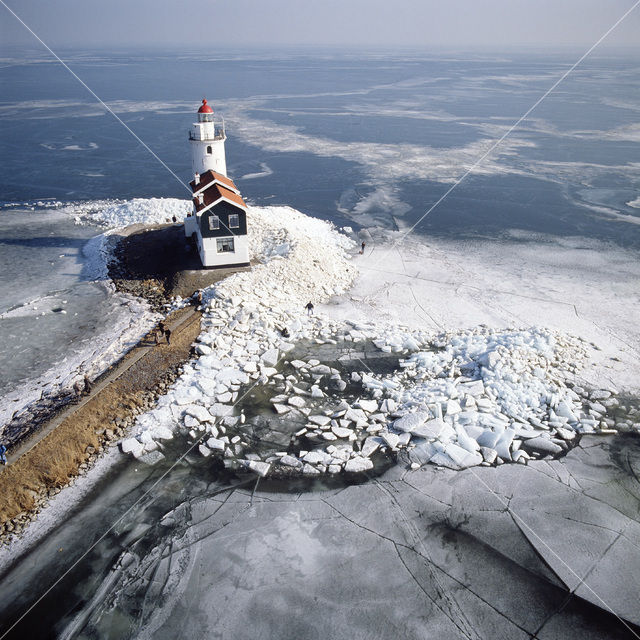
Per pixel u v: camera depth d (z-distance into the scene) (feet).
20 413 84.64
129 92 593.42
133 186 236.02
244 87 652.48
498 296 132.46
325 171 263.08
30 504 68.80
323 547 63.98
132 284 130.21
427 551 63.46
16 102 507.30
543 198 216.74
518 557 62.69
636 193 221.46
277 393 92.43
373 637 53.98
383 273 146.61
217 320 109.91
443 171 261.85
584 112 447.42
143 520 67.56
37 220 184.96
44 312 118.32
